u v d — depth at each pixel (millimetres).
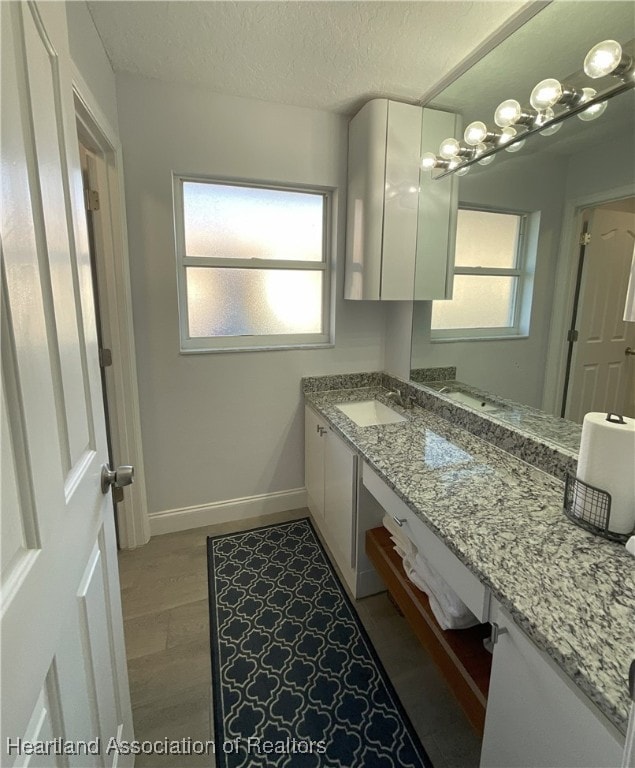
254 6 1269
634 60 994
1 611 446
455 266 1761
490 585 800
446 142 1679
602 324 1105
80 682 723
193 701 1312
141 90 1751
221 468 2275
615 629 679
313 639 1545
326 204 2230
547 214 1291
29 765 501
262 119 1929
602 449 925
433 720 1253
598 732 582
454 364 1812
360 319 2355
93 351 896
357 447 1530
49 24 673
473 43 1435
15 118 528
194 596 1767
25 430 527
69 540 687
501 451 1476
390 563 1461
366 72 1640
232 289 2172
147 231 1892
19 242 529
